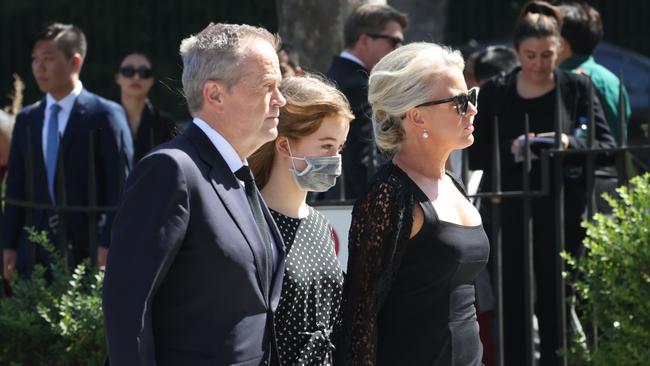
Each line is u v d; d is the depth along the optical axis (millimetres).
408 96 8266
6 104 35875
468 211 8477
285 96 8219
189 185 6953
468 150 13320
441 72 8281
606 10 38062
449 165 13938
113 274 6801
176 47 36562
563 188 12852
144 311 6715
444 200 8320
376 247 8070
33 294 11586
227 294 6980
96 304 11133
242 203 7219
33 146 14172
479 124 13352
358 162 12836
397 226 8023
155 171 6934
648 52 37812
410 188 8148
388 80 8359
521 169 13023
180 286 6957
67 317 11062
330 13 16344
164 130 15812
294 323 7938
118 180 13492
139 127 15898
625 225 11070
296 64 15117
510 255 13047
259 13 36781
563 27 14742
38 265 11852
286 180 8281
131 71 15836
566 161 12969
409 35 28172
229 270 6953
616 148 12141
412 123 8367
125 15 36906
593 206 12180
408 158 8445
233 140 7328
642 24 37844
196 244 6906
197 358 6934
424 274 8094
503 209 13086
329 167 8219
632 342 10734
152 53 36688
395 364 8188
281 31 16734
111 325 6742
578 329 12102
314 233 8289
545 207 12977
